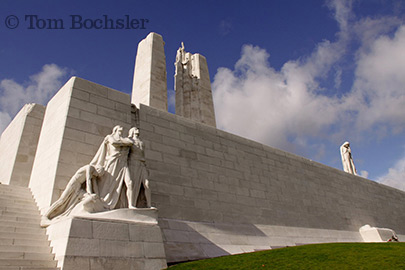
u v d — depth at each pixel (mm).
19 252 7520
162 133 13930
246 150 17516
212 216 13641
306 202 19141
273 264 8578
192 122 15555
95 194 8859
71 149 10906
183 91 21875
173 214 12352
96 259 7777
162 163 13164
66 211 8977
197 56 23375
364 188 25234
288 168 19531
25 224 9078
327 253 9773
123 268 8125
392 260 8336
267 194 16969
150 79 17469
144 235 8984
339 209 21375
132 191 9727
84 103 11969
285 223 16828
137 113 13625
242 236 13750
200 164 14625
